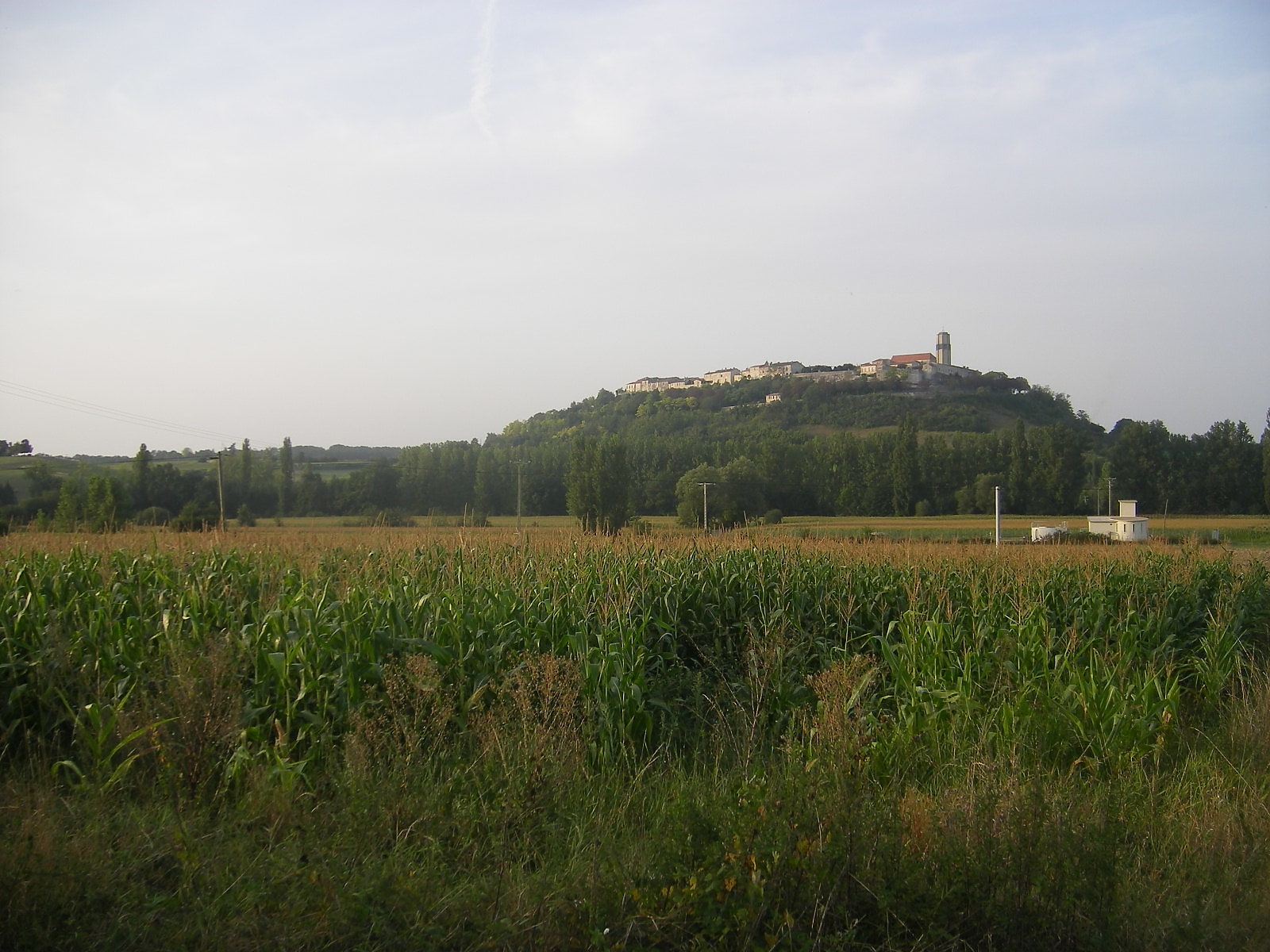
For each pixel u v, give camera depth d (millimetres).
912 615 9984
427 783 5445
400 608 8250
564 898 4082
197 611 8070
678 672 9281
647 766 6473
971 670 8930
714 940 3805
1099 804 5023
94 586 9305
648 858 4488
